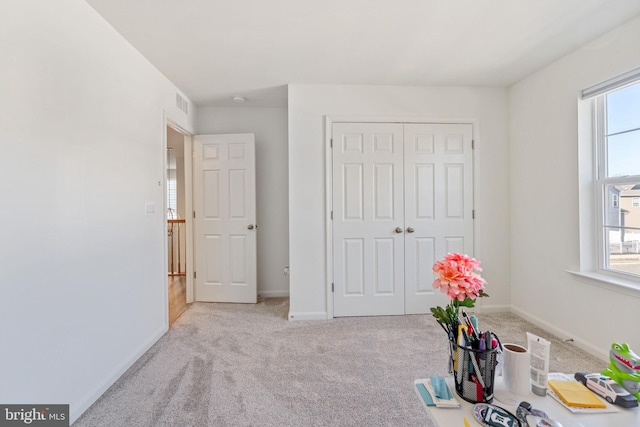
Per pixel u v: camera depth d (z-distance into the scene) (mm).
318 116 2838
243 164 3369
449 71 2594
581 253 2229
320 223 2863
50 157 1408
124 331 1961
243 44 2113
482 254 2967
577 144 2232
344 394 1699
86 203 1636
